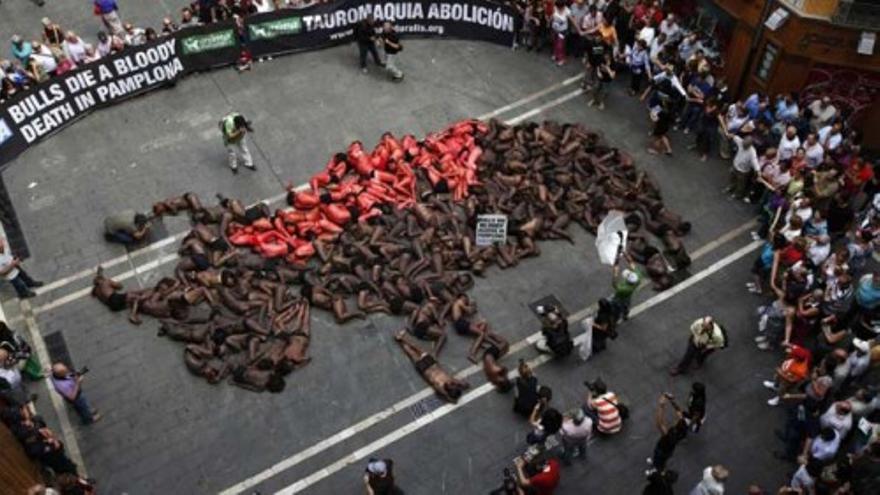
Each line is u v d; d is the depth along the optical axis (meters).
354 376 16.03
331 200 18.42
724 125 20.22
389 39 22.42
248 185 20.00
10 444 12.83
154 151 20.94
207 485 14.40
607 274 18.05
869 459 13.09
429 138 20.30
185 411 15.45
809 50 19.73
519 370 14.63
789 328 15.92
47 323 16.91
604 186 19.41
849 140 18.78
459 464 14.74
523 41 24.66
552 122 21.09
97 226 18.97
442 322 16.56
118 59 21.62
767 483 14.62
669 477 12.83
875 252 18.38
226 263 17.34
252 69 23.62
